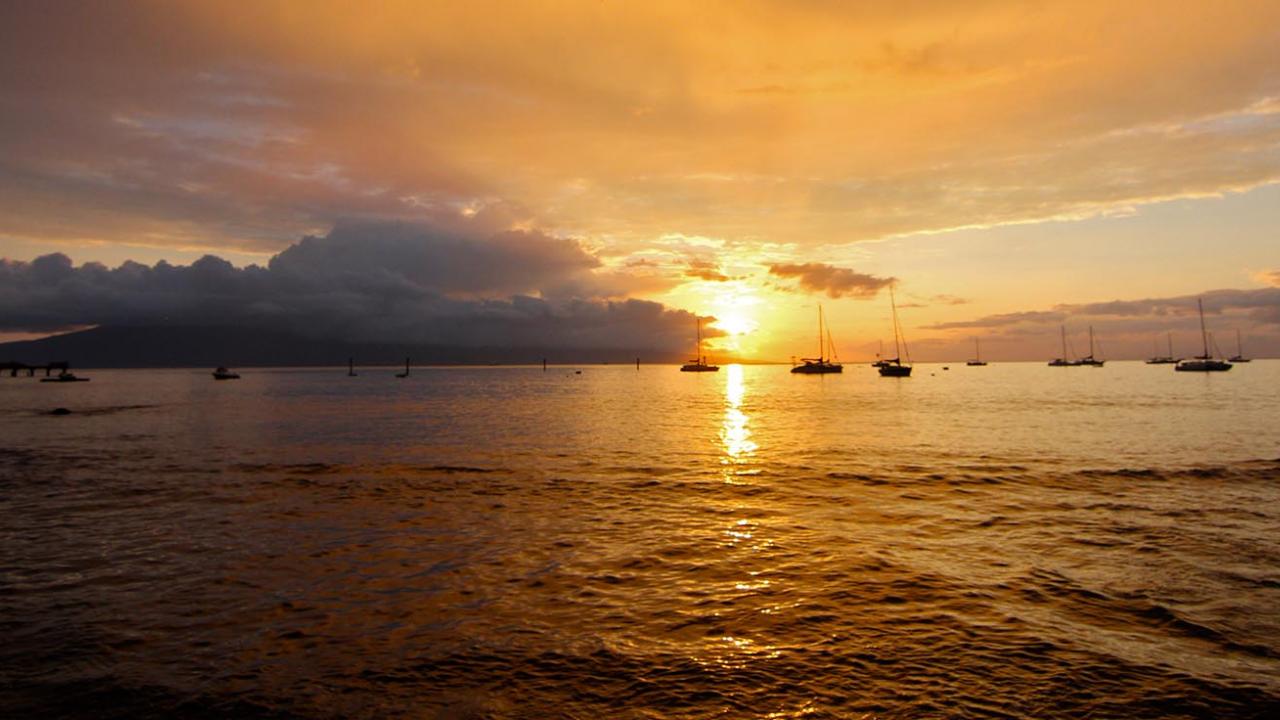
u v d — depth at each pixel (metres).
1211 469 26.52
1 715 8.44
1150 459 29.50
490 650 10.17
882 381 147.50
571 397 97.69
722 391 113.62
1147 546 15.61
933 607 11.78
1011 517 18.84
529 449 35.31
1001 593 12.48
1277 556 14.70
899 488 23.48
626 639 10.55
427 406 76.25
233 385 157.00
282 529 17.83
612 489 23.61
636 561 14.79
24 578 13.74
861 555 15.12
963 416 54.31
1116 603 11.89
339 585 13.24
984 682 9.00
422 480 25.53
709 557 15.07
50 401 87.38
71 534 17.33
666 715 8.27
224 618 11.55
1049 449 33.41
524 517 19.25
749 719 8.16
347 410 69.31
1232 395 79.06
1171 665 9.45
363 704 8.61
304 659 9.93
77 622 11.40
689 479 25.59
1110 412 56.12
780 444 36.84
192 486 24.28
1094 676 9.13
